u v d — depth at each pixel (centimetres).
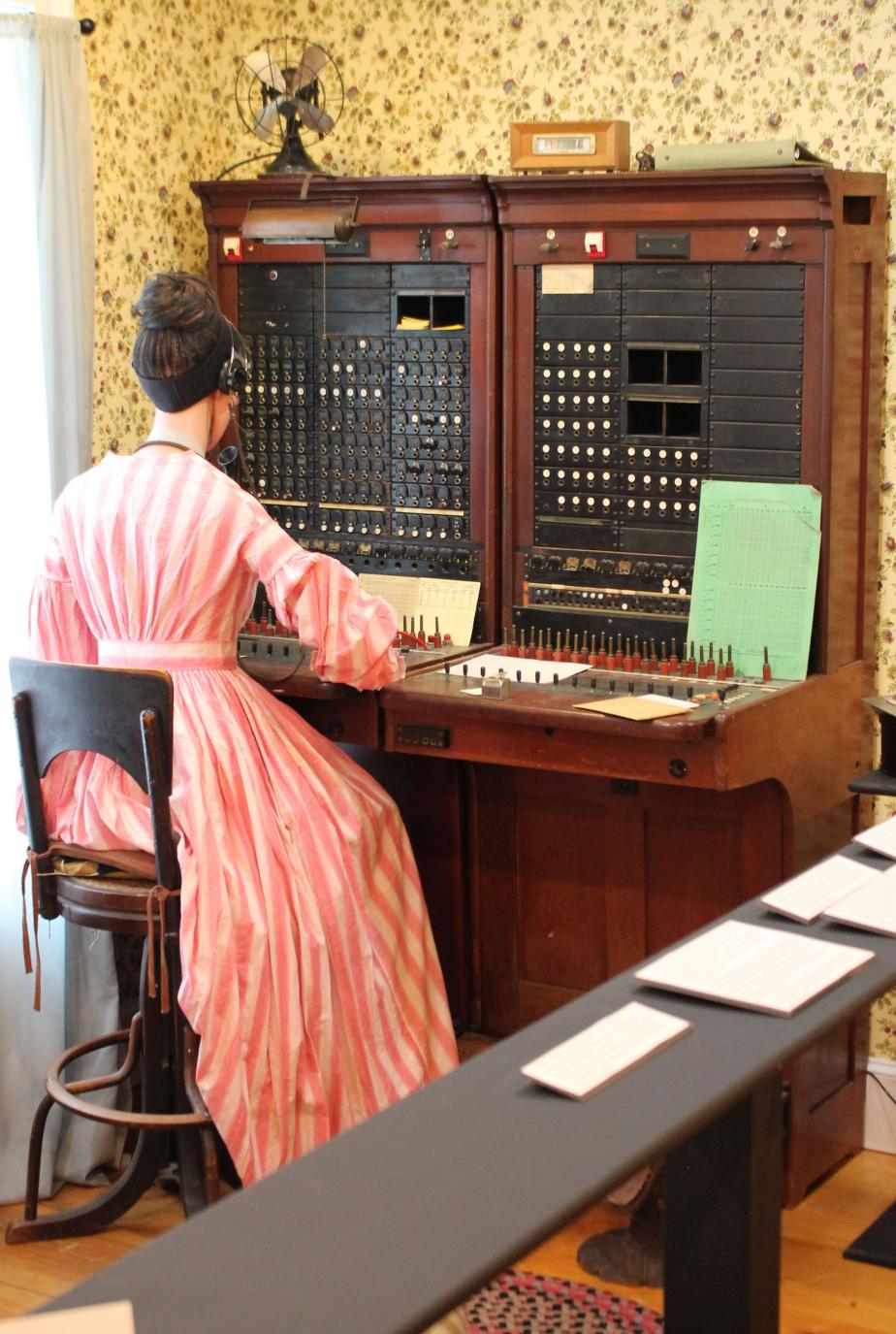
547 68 397
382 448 401
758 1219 193
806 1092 357
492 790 394
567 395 377
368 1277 143
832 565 353
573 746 333
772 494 355
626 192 359
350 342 400
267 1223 152
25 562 359
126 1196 342
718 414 361
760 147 344
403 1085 330
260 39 429
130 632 320
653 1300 323
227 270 411
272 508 417
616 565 377
